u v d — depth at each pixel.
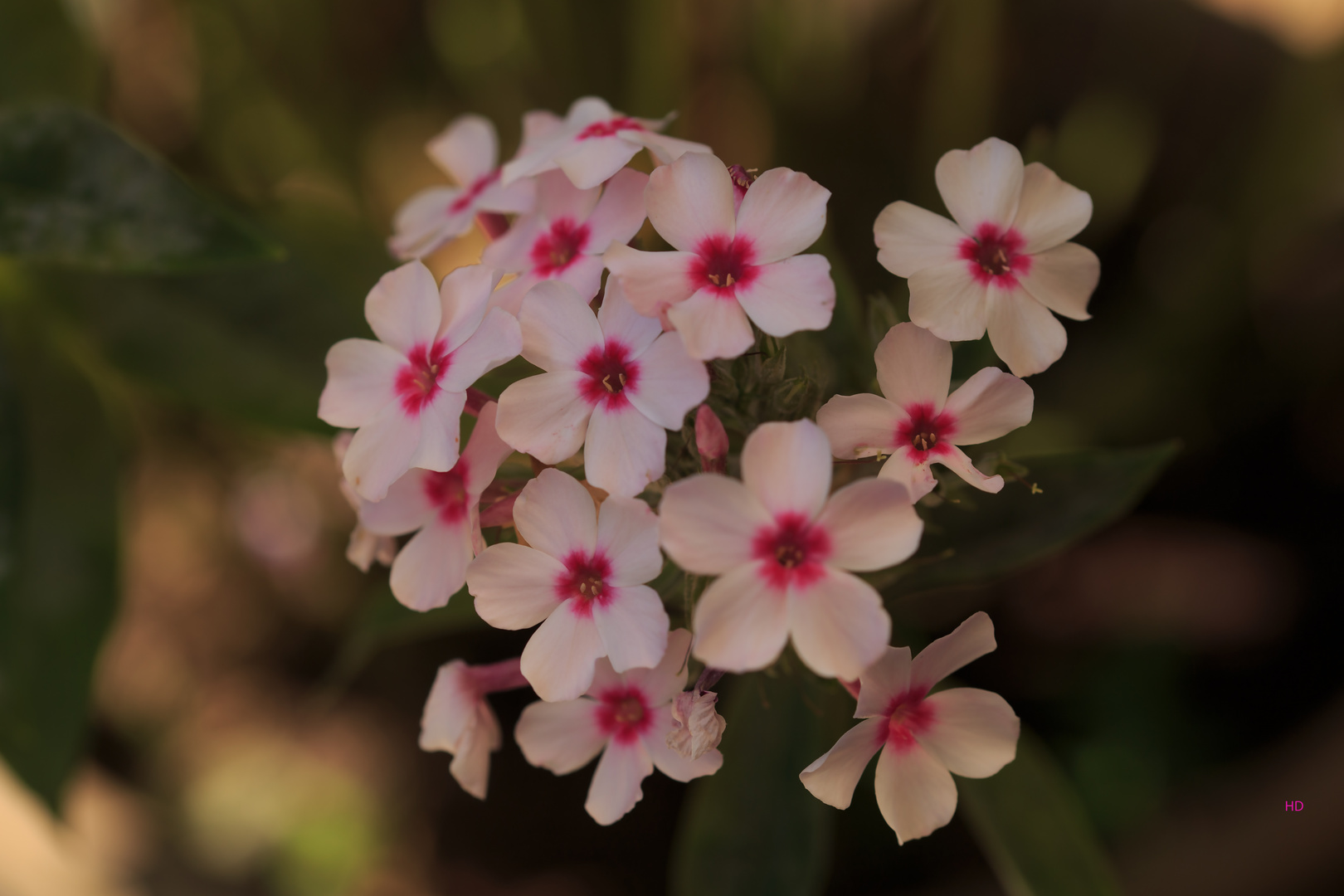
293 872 0.54
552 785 0.54
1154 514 0.55
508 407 0.31
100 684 0.60
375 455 0.32
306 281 0.39
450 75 0.60
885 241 0.31
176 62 0.61
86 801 0.53
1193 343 0.54
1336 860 0.40
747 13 0.58
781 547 0.30
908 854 0.48
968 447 0.36
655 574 0.30
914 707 0.31
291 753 0.58
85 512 0.39
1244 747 0.47
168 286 0.39
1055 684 0.51
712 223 0.31
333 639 0.61
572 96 0.55
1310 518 0.52
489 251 0.33
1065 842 0.36
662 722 0.32
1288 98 0.51
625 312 0.31
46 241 0.35
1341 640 0.49
